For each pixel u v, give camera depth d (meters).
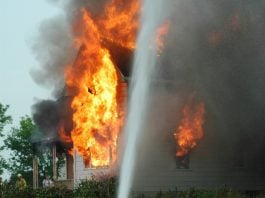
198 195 19.56
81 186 19.80
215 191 20.31
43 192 19.70
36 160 29.95
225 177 23.17
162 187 21.30
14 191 19.53
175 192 20.25
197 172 22.38
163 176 21.41
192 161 22.31
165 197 19.42
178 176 21.81
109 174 20.28
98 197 19.00
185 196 19.42
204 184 22.45
